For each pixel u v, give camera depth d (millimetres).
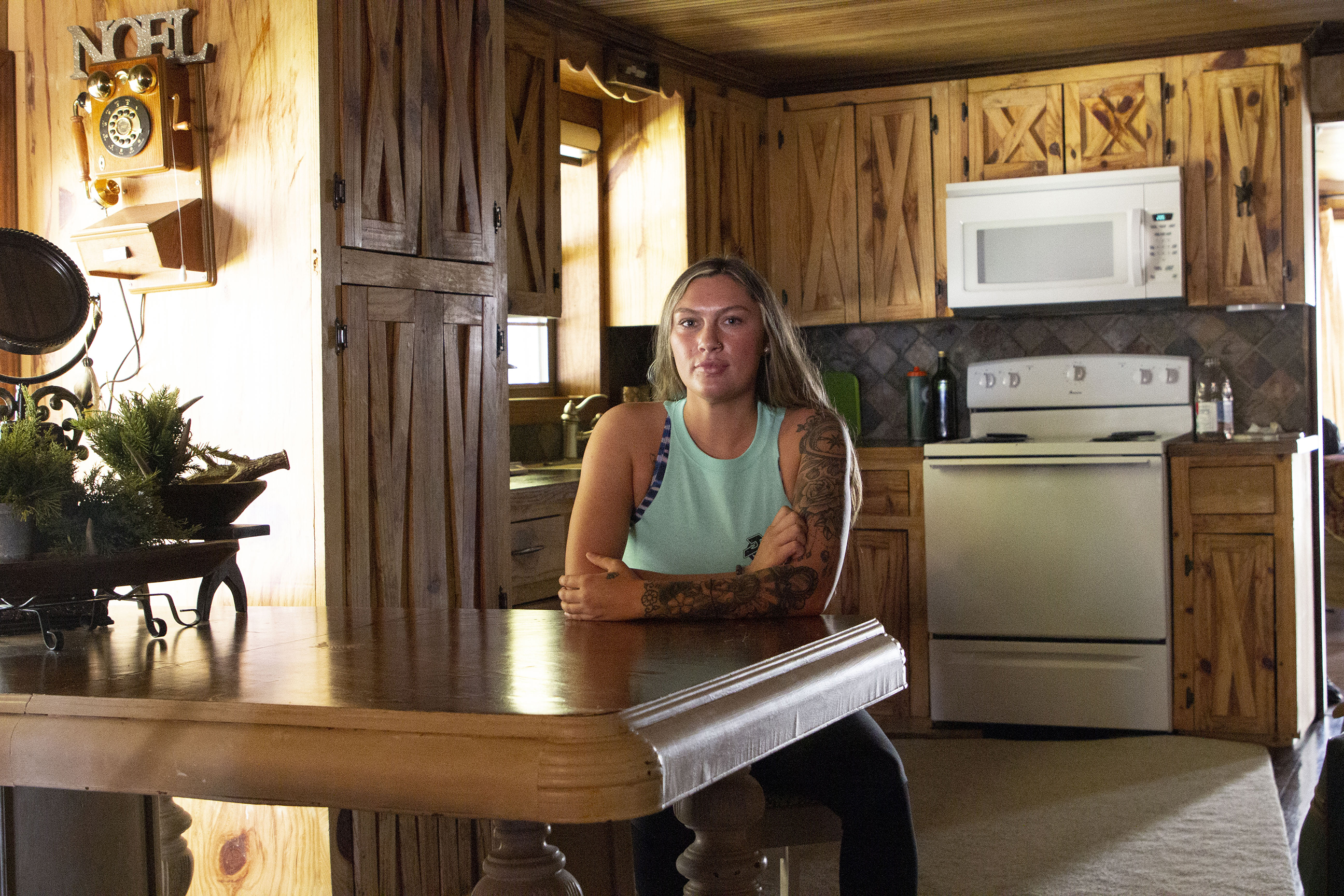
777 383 1825
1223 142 3973
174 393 1704
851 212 4359
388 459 2383
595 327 4156
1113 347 4355
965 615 3938
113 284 2393
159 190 2326
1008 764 3600
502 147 2770
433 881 2375
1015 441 4164
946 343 4551
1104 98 4078
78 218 2383
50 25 2379
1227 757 3557
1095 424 4320
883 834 1594
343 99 2264
